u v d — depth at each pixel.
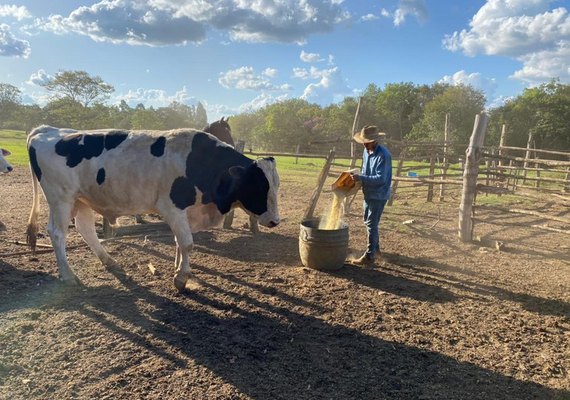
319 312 4.75
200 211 5.42
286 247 7.38
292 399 3.24
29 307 4.67
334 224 6.56
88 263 6.12
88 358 3.71
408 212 10.91
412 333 4.33
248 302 4.98
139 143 5.12
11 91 87.00
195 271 5.99
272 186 5.14
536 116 54.41
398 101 73.25
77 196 5.37
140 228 8.08
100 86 70.56
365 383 3.46
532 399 3.31
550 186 17.39
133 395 3.22
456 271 6.34
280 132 63.75
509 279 6.04
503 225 8.82
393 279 5.89
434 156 12.59
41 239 7.30
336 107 74.12
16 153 25.17
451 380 3.54
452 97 60.34
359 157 10.86
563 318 4.77
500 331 4.42
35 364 3.60
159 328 4.29
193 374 3.51
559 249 7.73
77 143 5.26
